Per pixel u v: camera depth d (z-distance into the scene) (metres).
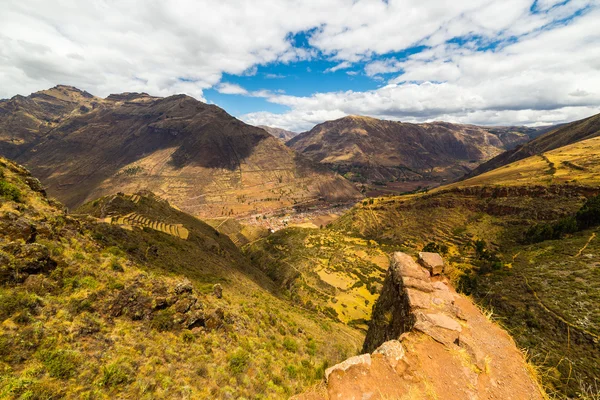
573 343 27.02
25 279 14.15
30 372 10.55
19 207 17.62
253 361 19.33
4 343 10.90
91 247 20.25
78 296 15.48
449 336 7.82
